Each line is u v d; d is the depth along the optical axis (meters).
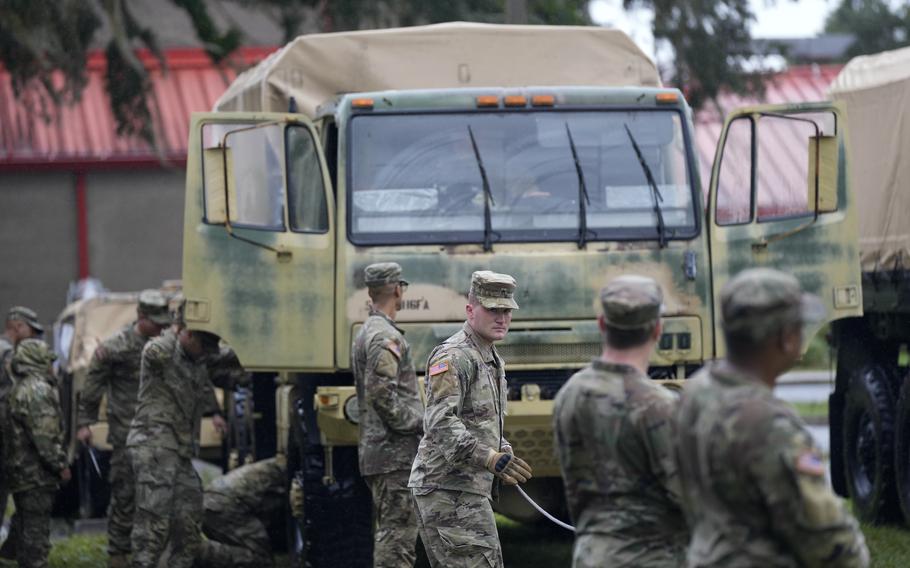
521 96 23.23
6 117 74.81
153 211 77.62
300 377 25.02
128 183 77.38
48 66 52.38
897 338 28.84
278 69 25.81
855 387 29.98
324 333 22.75
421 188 22.97
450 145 23.09
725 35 56.72
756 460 9.66
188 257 22.72
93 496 35.09
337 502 23.34
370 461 20.59
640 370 12.09
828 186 23.03
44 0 50.03
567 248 22.80
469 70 25.73
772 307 9.89
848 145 23.20
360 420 20.88
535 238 22.81
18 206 76.56
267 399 29.73
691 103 57.44
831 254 23.09
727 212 23.03
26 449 25.36
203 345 24.69
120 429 26.77
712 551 9.95
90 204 77.12
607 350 12.20
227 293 22.75
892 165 28.38
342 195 22.80
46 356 25.48
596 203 22.97
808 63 85.88
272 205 23.72
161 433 24.50
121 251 77.50
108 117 77.38
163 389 24.53
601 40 26.06
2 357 28.02
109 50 52.78
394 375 20.20
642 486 11.74
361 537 23.41
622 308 11.96
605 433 11.85
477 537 17.88
